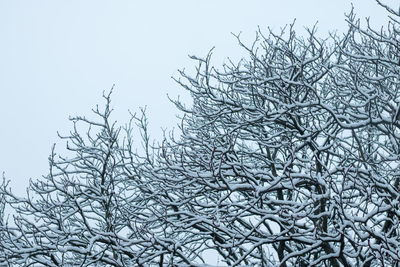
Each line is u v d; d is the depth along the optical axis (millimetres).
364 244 8359
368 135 12281
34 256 9953
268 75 12203
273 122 12047
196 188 11047
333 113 10227
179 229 10750
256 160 12797
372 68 12266
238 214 9547
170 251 9273
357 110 10453
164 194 11758
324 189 9930
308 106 10602
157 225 11531
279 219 9453
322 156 11797
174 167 10047
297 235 9344
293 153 9266
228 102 11969
